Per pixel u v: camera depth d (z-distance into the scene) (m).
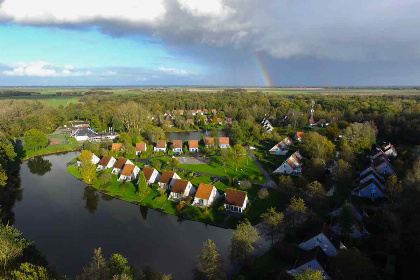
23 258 44.09
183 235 63.75
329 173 90.75
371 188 76.44
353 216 58.94
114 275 38.41
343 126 148.75
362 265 41.06
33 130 135.12
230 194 73.88
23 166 116.75
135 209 76.62
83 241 61.03
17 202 80.94
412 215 53.31
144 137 157.62
